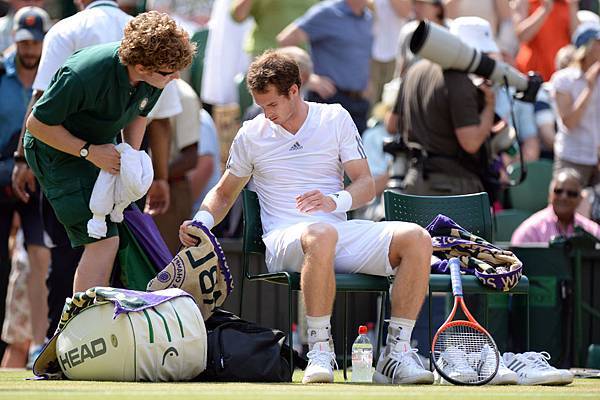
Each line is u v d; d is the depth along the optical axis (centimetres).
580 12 4078
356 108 3666
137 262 2273
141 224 2280
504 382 2047
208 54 3950
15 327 3125
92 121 2095
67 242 2498
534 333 2878
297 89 2147
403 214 2362
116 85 2048
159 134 2634
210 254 2075
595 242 2873
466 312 2058
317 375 1983
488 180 2873
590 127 3575
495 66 2797
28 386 1803
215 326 2075
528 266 2892
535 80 2866
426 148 2842
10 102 3006
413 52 2767
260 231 2223
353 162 2169
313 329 2027
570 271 2886
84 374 1975
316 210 2056
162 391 1673
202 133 3431
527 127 3659
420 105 2858
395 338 2056
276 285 3073
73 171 2139
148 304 1942
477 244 2241
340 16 3666
